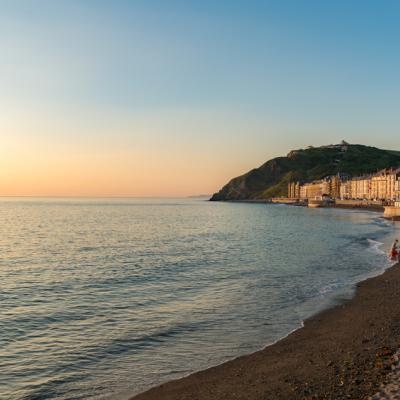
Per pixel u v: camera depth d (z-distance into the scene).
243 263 45.19
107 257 50.84
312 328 22.52
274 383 15.63
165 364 18.05
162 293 31.09
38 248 60.91
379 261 46.22
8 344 20.66
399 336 20.22
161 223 119.75
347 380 15.12
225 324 23.38
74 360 18.62
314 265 43.59
